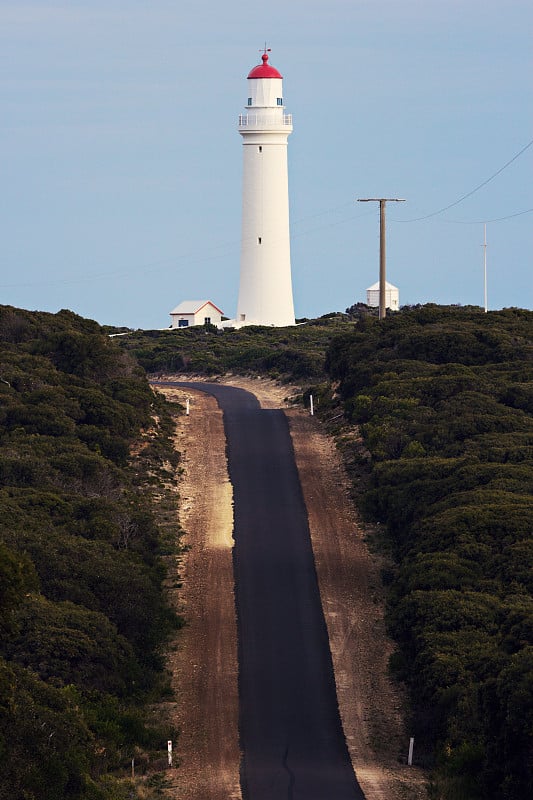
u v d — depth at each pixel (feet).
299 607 481.05
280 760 364.99
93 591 434.30
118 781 338.95
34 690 342.64
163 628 454.81
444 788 328.08
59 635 389.80
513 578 437.99
